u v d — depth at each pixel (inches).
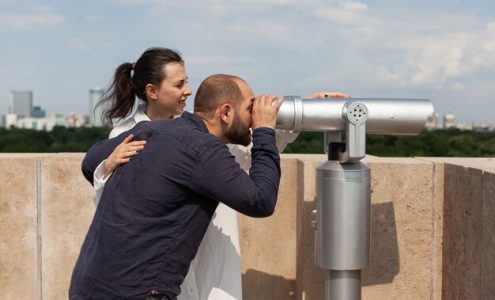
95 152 78.7
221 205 88.2
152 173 68.4
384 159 113.0
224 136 76.2
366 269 110.1
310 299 109.2
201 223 70.6
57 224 117.7
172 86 94.9
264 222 118.9
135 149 70.8
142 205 68.3
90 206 117.4
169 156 68.4
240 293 87.8
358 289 87.3
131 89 98.0
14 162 116.6
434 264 110.4
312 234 108.0
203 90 75.5
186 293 82.5
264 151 73.3
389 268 110.0
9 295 118.3
